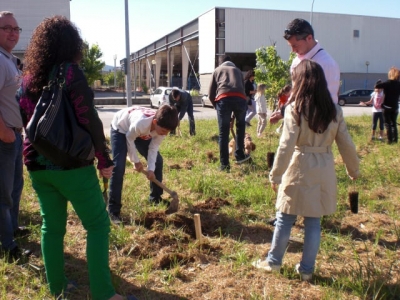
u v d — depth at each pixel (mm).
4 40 3881
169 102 12000
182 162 8172
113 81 67062
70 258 3969
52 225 3086
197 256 4012
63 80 2771
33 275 3609
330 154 3490
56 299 3160
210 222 4918
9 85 3836
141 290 3439
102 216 3018
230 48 36875
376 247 4305
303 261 3629
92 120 2840
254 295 3328
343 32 40281
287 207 3473
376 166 7465
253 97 13328
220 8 36312
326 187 3432
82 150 2811
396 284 3496
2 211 3805
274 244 3697
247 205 5578
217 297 3355
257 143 10617
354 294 3354
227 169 7344
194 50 46469
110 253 4062
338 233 4586
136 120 4570
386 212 5371
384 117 10789
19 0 30891
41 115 2744
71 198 2943
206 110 28219
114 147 4836
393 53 42250
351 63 41094
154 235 4398
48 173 2896
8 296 3293
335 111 3391
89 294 3344
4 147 3717
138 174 6906
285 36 4238
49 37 2838
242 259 3918
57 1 31453
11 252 3852
